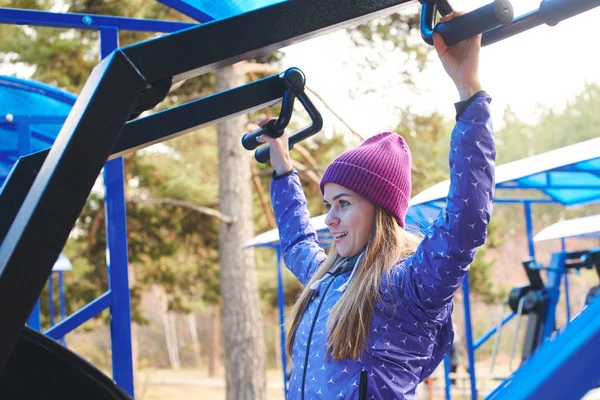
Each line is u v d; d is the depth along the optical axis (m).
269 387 24.53
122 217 3.14
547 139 35.78
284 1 1.09
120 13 11.85
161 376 30.98
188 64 1.02
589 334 0.62
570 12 1.13
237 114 1.51
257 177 12.88
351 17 1.13
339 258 1.87
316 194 13.13
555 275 5.66
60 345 1.15
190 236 15.69
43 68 12.80
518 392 0.63
